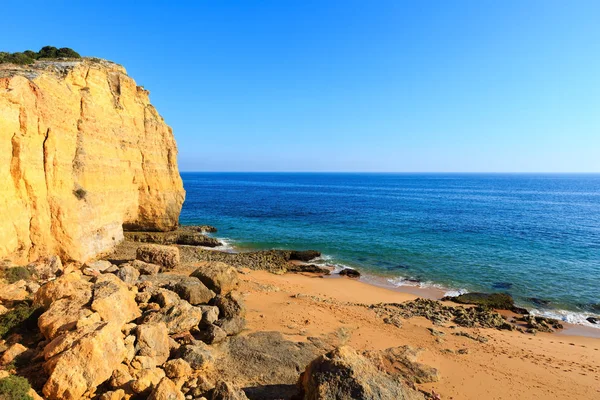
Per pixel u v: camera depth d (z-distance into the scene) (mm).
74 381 10445
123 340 13508
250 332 19781
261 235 53875
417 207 91938
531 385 17078
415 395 12969
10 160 22297
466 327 24344
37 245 23938
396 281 35062
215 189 156375
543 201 115125
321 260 41594
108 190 37219
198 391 12359
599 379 18094
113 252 35375
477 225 63438
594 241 51031
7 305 16297
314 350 18156
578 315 27906
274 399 13281
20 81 23500
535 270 38000
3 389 9273
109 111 38469
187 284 22172
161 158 48188
